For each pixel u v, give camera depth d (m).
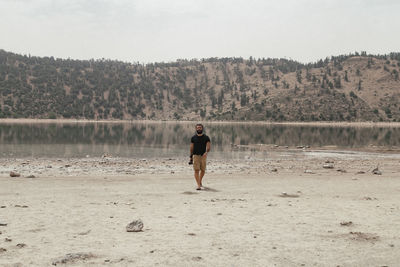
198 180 13.38
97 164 22.70
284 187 13.91
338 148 40.47
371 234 7.12
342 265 5.48
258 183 14.99
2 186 13.21
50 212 8.93
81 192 12.21
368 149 39.25
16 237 6.73
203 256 5.80
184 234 7.07
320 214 8.96
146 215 8.72
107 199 10.94
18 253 5.83
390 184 14.81
